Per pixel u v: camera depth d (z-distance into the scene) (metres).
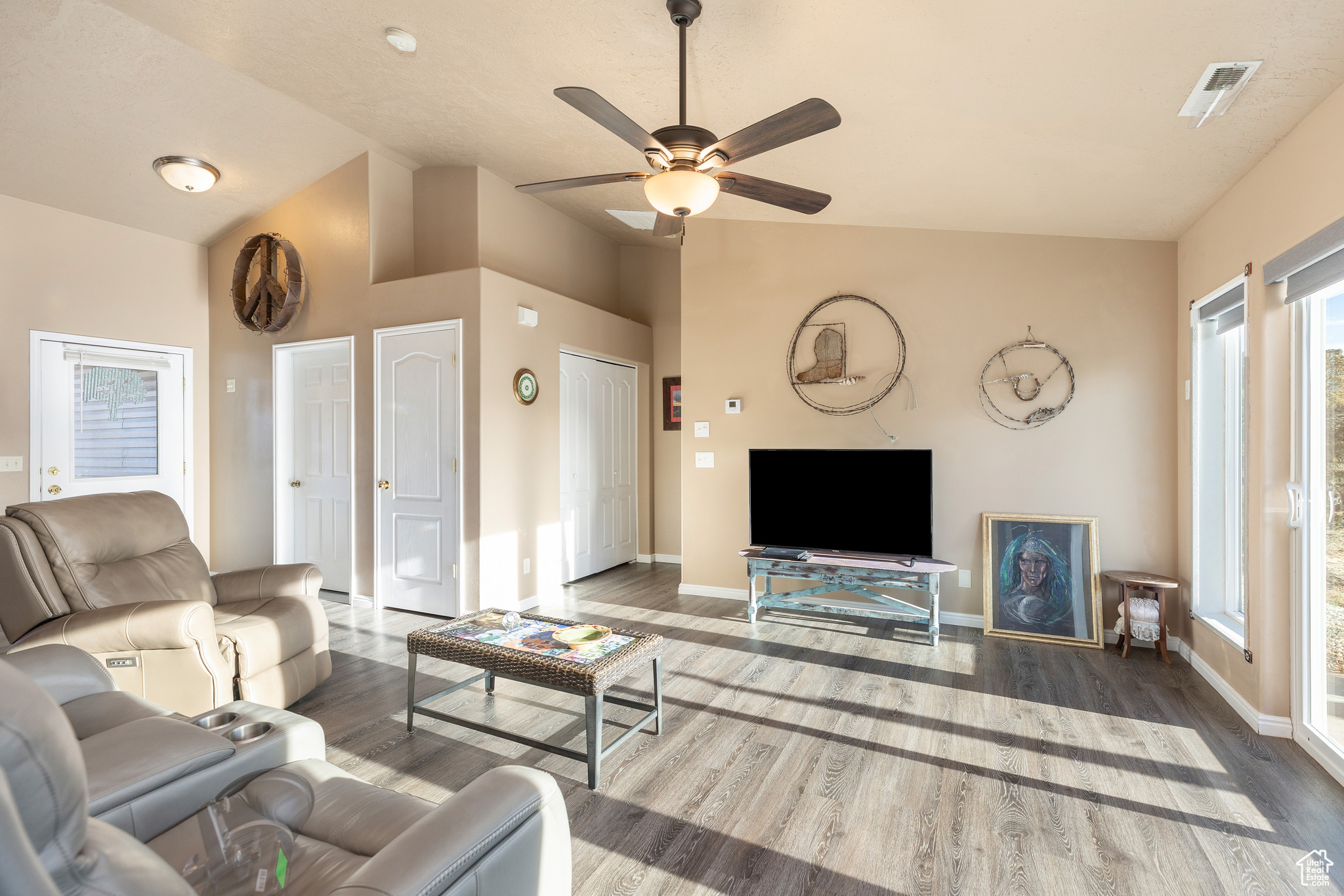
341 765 2.43
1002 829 2.03
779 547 4.32
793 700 3.02
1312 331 2.47
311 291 4.88
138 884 0.76
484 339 4.29
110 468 4.87
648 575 5.77
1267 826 2.02
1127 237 3.74
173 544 3.07
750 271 4.71
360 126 4.12
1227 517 3.30
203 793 1.39
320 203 4.78
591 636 2.65
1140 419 3.76
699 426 4.89
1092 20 1.89
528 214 5.11
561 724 2.78
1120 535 3.80
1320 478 2.45
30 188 4.34
